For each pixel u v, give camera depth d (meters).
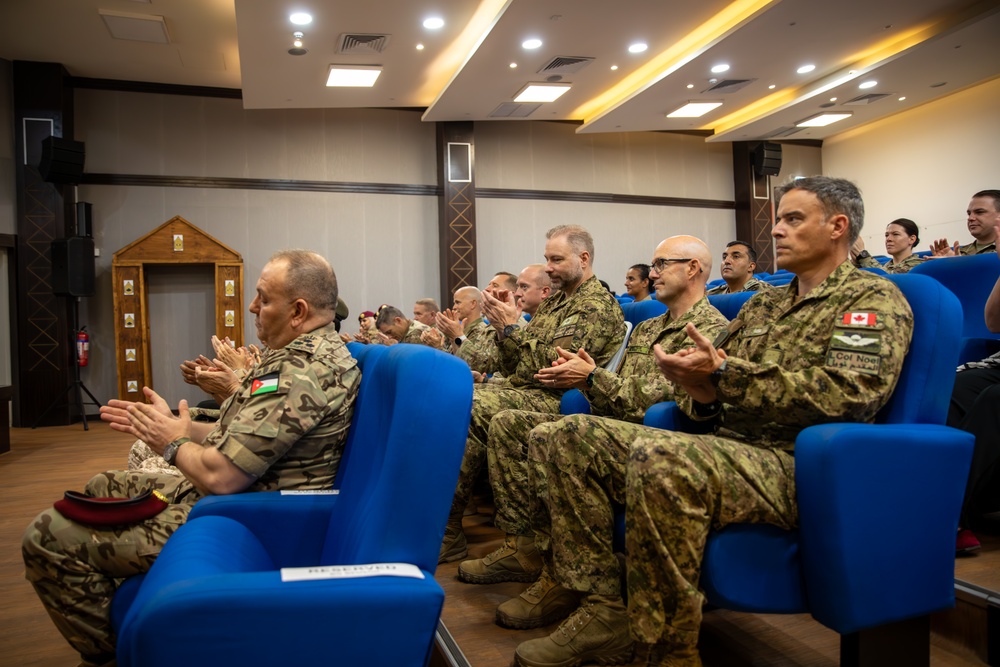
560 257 2.49
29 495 3.75
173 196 8.02
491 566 2.11
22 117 7.18
